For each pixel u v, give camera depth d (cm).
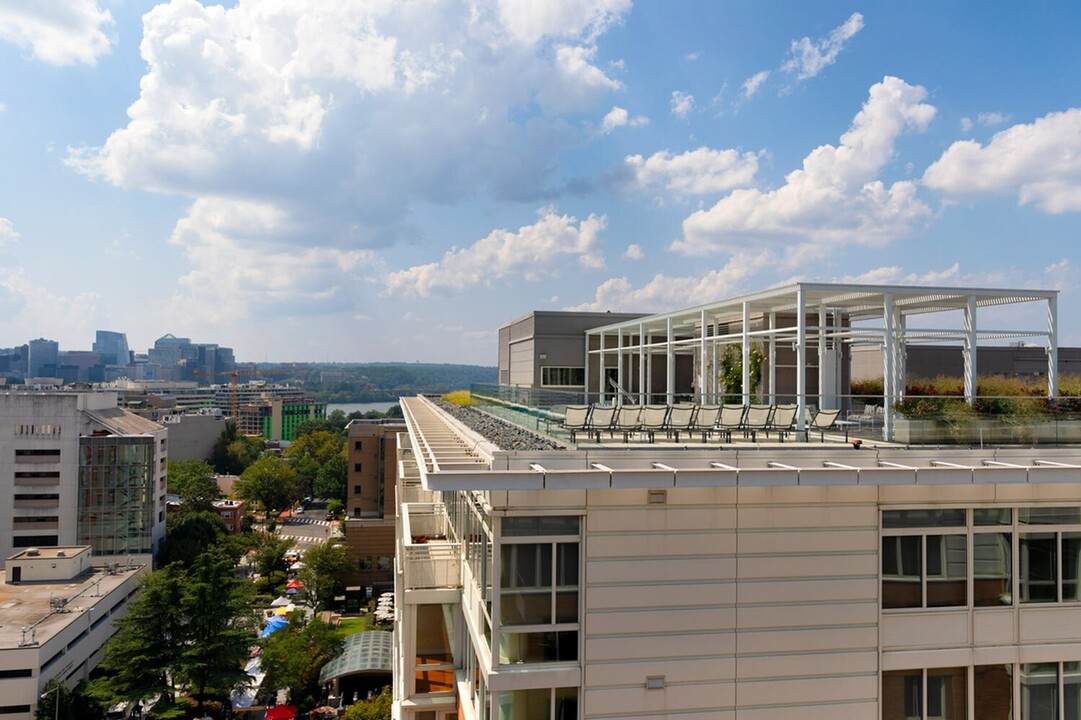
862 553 1036
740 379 2586
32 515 6128
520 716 953
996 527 1082
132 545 6272
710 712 982
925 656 1043
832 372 2319
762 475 921
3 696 3488
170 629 3709
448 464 974
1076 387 1900
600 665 955
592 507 961
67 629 3934
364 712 3362
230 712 3928
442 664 1388
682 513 985
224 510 9050
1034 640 1075
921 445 1203
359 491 7531
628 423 1297
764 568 1006
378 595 6272
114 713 3794
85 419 6344
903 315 2166
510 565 948
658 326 2938
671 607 977
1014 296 1723
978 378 2167
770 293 1705
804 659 1010
